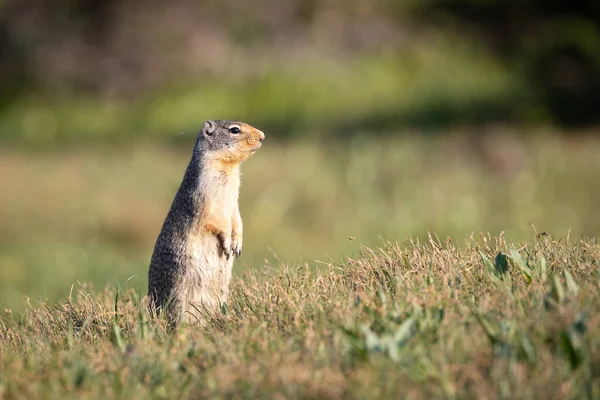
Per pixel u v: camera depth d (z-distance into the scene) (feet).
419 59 228.02
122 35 232.12
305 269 47.88
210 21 236.63
